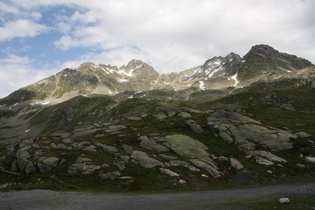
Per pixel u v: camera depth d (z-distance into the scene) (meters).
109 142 70.00
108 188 42.47
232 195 35.44
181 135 67.81
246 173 47.47
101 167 51.59
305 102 152.50
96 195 37.78
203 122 82.31
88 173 49.53
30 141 79.62
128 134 76.25
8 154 71.00
